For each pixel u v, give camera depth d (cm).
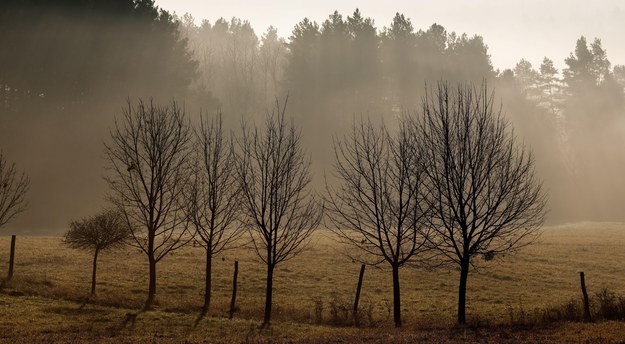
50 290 2653
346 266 4147
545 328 2145
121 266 3722
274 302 2934
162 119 2931
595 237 6356
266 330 2131
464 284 2280
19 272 3216
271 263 2345
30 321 2073
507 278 3856
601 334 1991
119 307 2478
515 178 2281
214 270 3797
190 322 2216
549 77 13662
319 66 10938
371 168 2388
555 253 4900
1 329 1934
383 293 3347
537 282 3744
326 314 2559
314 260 4338
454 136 2303
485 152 2255
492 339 1925
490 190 2259
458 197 2247
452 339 1927
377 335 2019
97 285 3036
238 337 1973
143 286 3128
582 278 2381
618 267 4325
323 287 3444
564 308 2472
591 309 2494
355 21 11331
